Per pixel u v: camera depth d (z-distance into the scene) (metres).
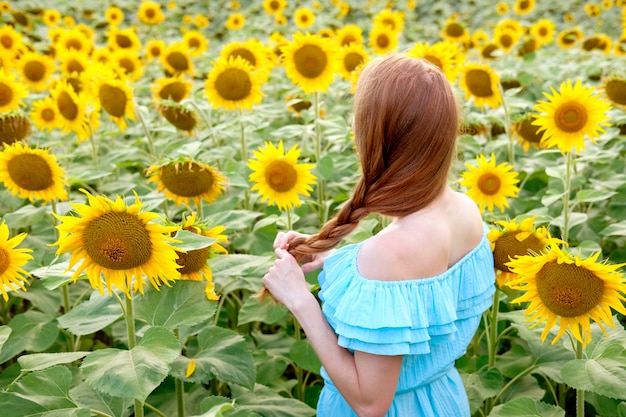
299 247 1.98
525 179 4.08
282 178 3.17
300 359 2.80
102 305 2.23
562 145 3.22
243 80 4.08
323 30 7.78
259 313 2.77
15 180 3.14
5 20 9.01
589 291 1.99
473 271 1.86
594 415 3.09
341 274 1.79
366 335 1.65
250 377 2.21
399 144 1.69
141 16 9.98
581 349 2.19
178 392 2.53
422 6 14.33
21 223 3.22
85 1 13.35
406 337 1.64
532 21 12.16
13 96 4.12
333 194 4.25
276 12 10.42
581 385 2.04
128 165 4.51
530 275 2.06
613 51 8.07
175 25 11.87
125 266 1.93
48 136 4.97
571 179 3.81
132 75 6.13
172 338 1.91
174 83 4.52
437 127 1.66
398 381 1.83
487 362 2.99
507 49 6.98
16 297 3.38
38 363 2.09
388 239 1.69
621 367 2.07
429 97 1.66
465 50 8.23
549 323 2.10
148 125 4.96
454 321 1.87
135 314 2.16
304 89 4.26
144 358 1.85
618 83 4.08
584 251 3.06
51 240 3.69
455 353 1.88
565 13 12.74
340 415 1.97
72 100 4.08
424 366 1.84
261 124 4.54
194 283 2.22
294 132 4.17
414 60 1.72
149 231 1.91
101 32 10.12
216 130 4.16
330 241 1.92
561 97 3.15
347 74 4.80
